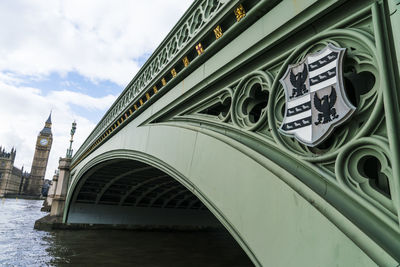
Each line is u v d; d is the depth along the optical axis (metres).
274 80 2.74
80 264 13.76
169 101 5.58
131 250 17.59
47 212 54.84
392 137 1.65
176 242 21.42
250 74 3.21
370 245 1.67
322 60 2.25
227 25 3.90
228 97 3.74
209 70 4.14
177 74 5.16
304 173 2.38
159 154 5.61
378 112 1.82
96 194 22.39
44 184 169.00
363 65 2.05
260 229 2.60
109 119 11.47
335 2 2.35
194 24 4.90
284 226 2.34
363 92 2.36
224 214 3.18
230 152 3.32
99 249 17.25
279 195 2.46
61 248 17.02
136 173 15.64
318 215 2.05
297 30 2.73
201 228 27.55
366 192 1.84
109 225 23.55
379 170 2.17
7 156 141.25
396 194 1.59
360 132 1.89
